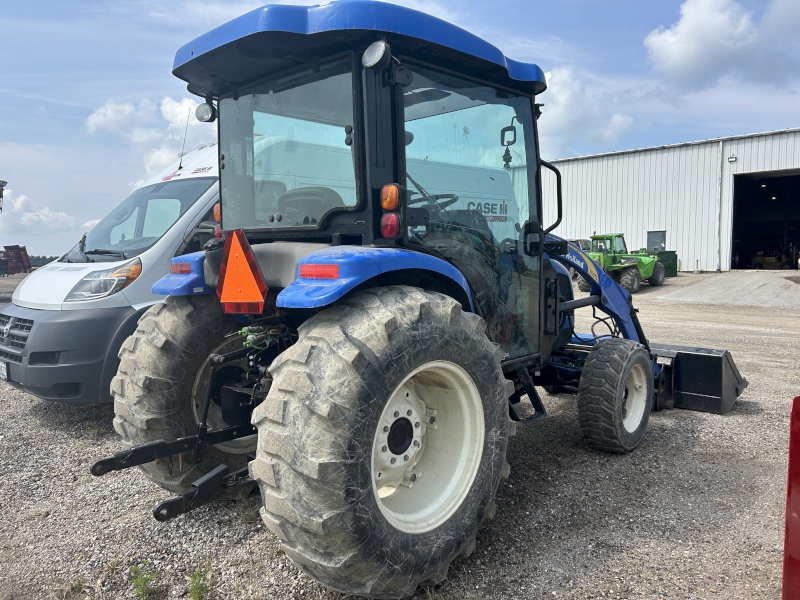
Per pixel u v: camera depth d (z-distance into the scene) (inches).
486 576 93.0
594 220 1051.3
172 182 222.4
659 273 779.4
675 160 960.3
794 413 63.6
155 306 117.6
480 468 94.7
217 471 90.2
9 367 175.5
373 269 82.9
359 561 75.1
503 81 122.8
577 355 173.0
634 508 117.7
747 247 1397.6
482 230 120.0
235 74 110.5
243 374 121.6
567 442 161.0
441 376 92.7
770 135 870.4
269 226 112.0
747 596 86.4
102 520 116.6
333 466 72.2
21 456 155.2
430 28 95.4
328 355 77.1
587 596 87.1
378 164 94.0
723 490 126.7
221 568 97.5
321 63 98.6
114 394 112.2
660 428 172.6
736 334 378.6
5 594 91.0
